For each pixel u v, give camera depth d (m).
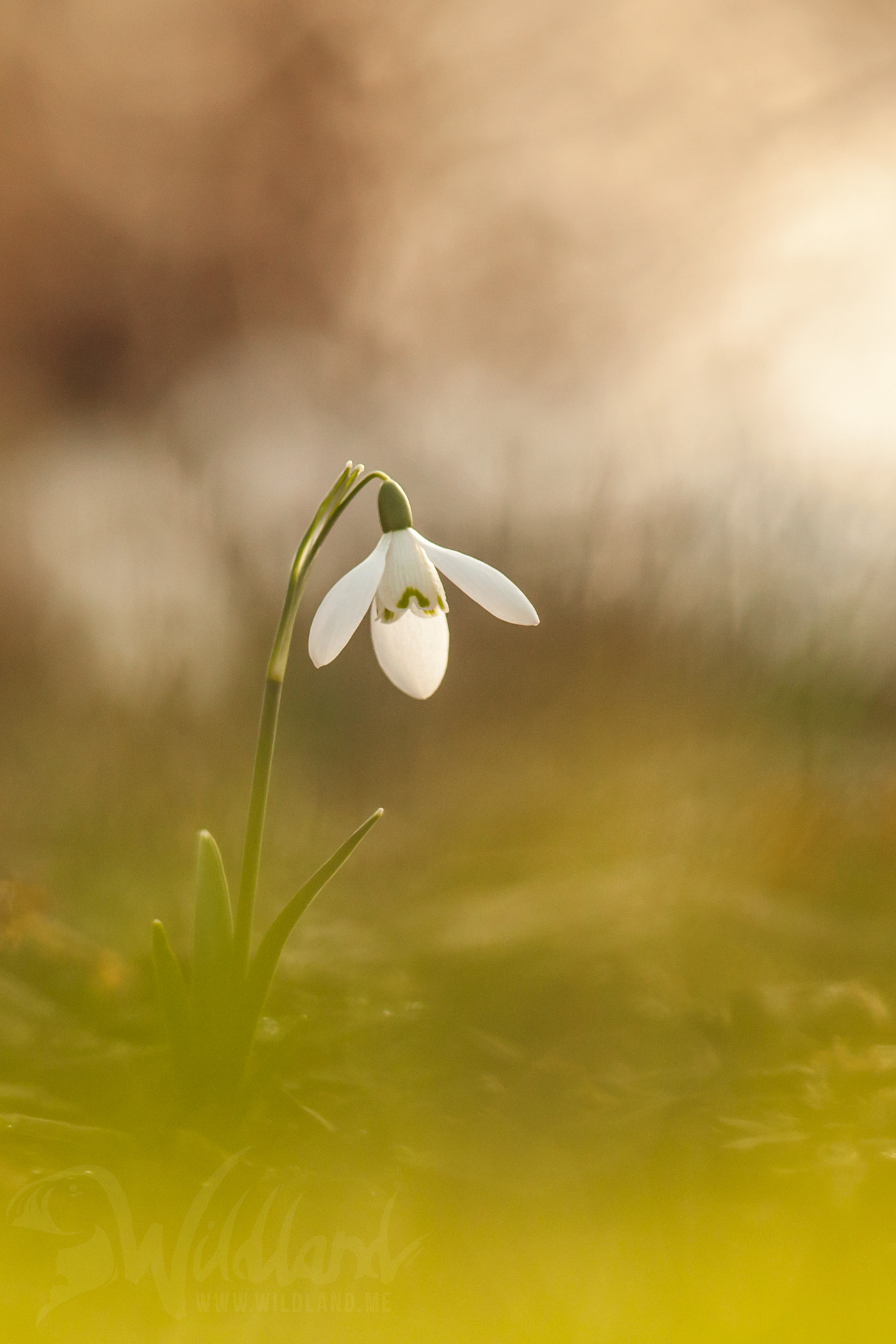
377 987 0.61
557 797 0.74
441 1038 0.59
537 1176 0.55
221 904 0.57
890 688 0.75
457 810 0.76
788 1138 0.55
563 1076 0.57
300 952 0.64
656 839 0.70
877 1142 0.55
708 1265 0.52
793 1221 0.53
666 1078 0.57
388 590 0.59
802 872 0.67
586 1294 0.52
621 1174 0.55
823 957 0.62
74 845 0.72
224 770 0.80
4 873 0.70
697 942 0.63
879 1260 0.52
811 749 0.72
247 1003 0.57
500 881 0.69
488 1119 0.56
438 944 0.64
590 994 0.61
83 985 0.61
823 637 0.76
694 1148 0.55
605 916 0.64
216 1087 0.56
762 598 0.78
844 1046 0.58
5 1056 0.58
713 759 0.74
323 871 0.57
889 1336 0.51
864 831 0.68
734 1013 0.60
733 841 0.69
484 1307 0.52
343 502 0.59
